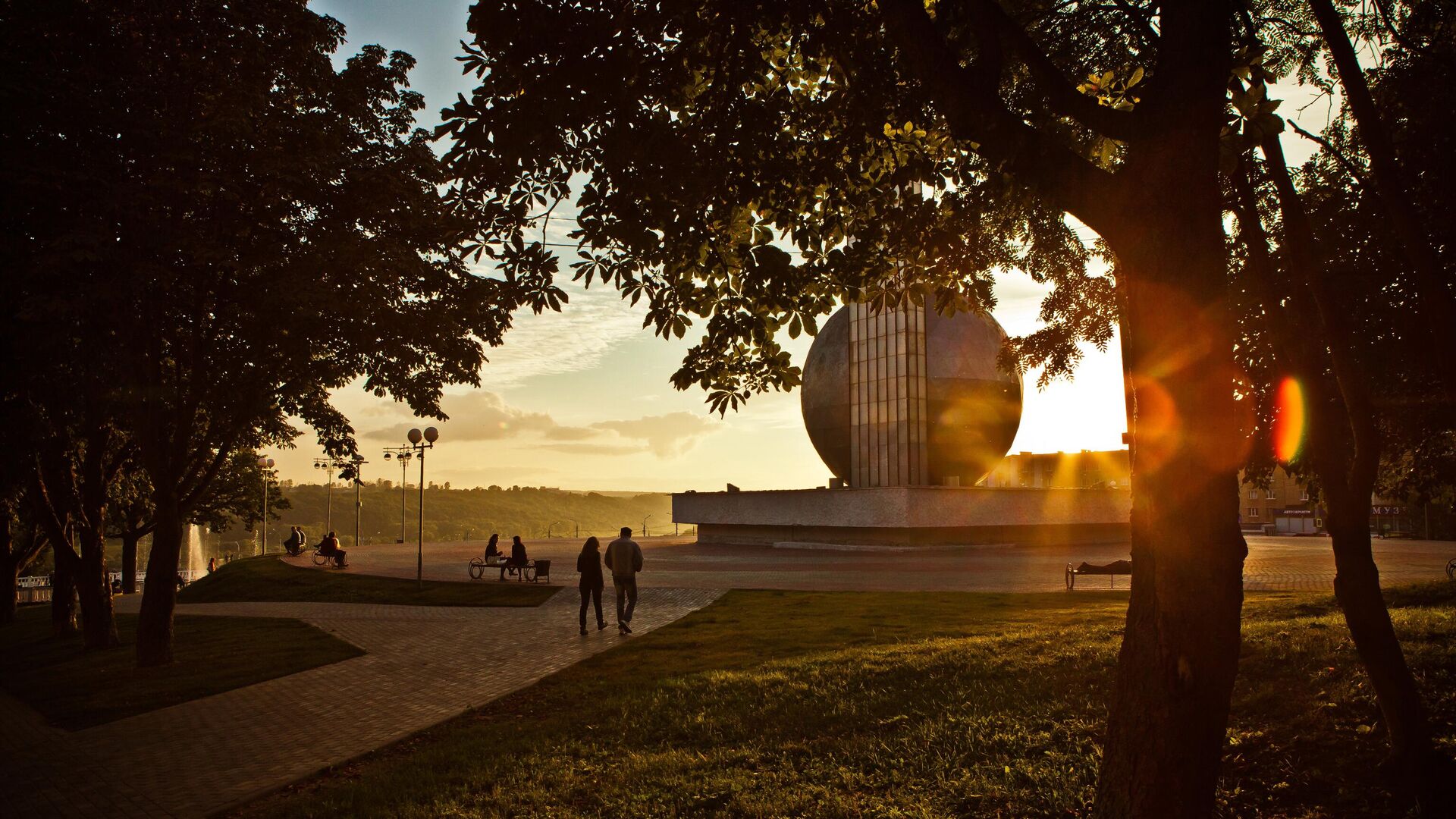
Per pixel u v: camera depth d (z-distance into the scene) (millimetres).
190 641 17266
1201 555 3352
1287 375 9141
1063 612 15797
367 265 12688
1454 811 4965
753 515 48156
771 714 8672
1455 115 7547
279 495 49000
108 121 11578
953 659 10430
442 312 14086
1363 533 5527
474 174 6438
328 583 27234
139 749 9125
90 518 17828
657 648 13727
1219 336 3465
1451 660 7773
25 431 12242
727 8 6031
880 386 44469
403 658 13953
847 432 46312
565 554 41094
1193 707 3342
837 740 7535
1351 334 8781
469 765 7719
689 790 6520
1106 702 7758
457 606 21875
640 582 25375
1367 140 5867
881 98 6500
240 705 11062
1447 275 8203
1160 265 3539
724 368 7754
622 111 6078
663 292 7219
